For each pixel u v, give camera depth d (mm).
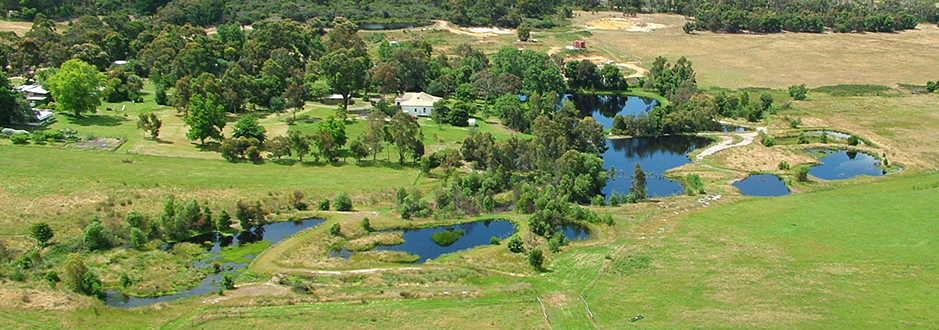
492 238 86250
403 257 82125
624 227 91875
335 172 112625
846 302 68625
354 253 83062
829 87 190750
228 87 150875
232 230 87812
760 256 80750
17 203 90875
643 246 84375
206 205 91688
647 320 64875
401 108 155625
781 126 153375
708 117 154125
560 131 129250
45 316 63406
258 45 186125
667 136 150000
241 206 88625
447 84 180875
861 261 79000
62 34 194875
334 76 156875
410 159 123500
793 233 88562
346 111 154500
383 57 196750
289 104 150500
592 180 110000
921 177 115312
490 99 170625
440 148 128500
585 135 135250
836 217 94312
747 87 192125
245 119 124812
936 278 74125
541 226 88562
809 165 125688
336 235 86812
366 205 99188
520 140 122188
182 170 108000
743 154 132500
